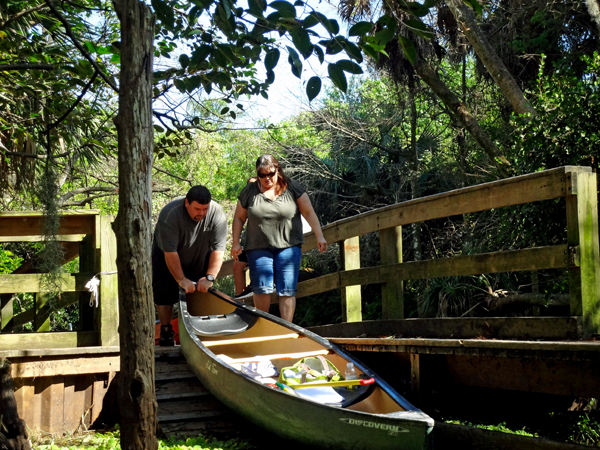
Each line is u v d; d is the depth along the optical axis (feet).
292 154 44.34
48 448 13.92
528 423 17.80
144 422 9.02
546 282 20.13
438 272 15.16
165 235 17.22
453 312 26.09
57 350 15.58
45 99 19.65
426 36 9.55
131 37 9.18
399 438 11.03
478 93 35.68
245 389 13.66
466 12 24.84
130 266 9.03
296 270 17.98
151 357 9.16
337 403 13.20
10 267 37.22
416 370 14.90
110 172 37.19
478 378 13.98
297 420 12.51
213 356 14.79
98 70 11.28
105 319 16.37
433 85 29.19
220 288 44.96
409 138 41.04
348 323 18.62
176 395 16.37
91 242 17.44
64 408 15.94
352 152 41.70
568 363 11.64
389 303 17.02
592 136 18.02
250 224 17.93
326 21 9.27
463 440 13.44
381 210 17.30
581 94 18.79
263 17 9.64
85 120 18.40
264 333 17.85
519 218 18.37
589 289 11.89
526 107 23.52
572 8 27.86
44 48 16.33
